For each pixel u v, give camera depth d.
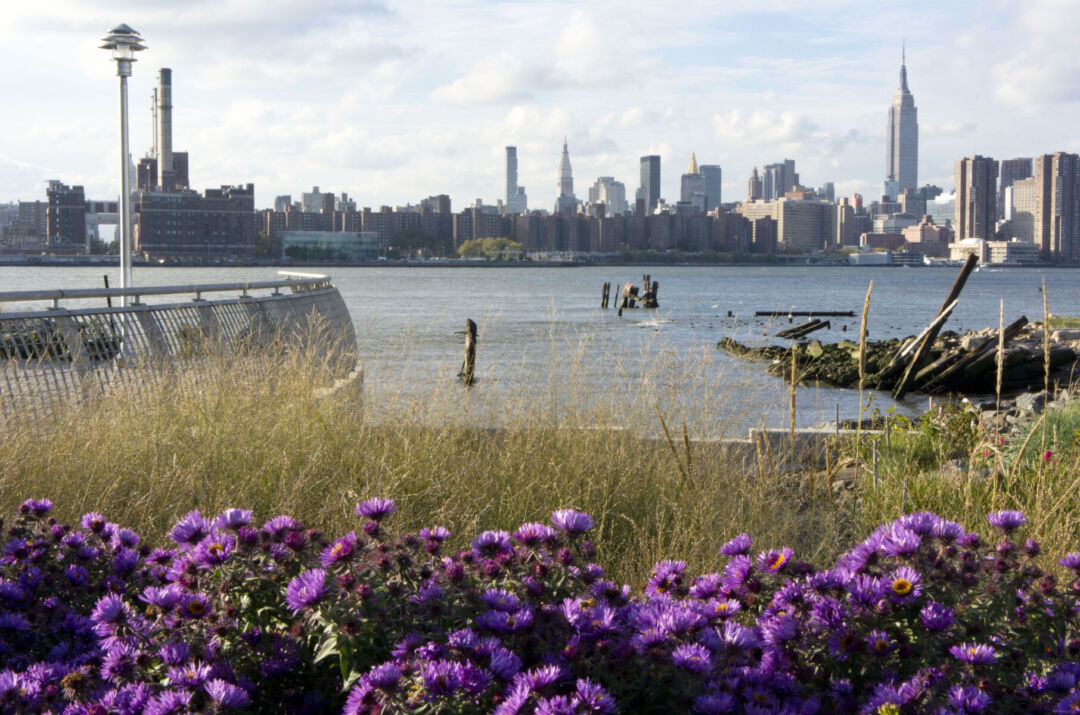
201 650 2.68
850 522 6.03
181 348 8.32
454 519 5.68
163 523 5.36
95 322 7.81
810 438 8.03
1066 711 2.38
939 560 2.78
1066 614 2.83
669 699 2.51
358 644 2.59
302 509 5.55
